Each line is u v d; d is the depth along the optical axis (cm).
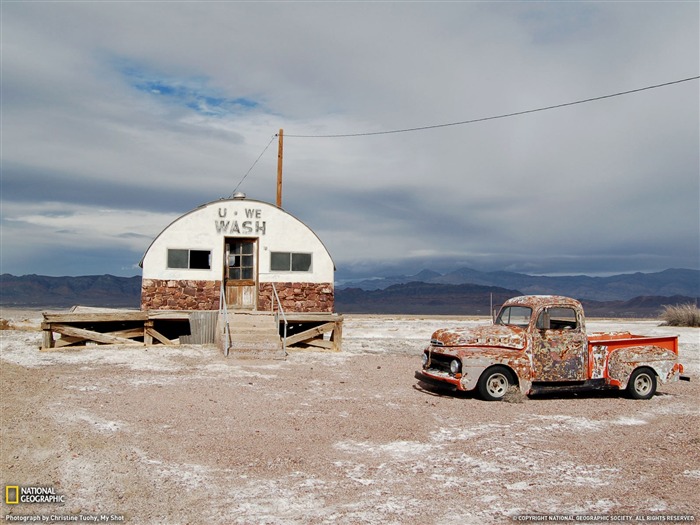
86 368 1402
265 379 1310
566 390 1186
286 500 606
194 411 966
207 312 1906
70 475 645
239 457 742
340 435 862
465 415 1018
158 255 1997
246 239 2077
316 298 2103
